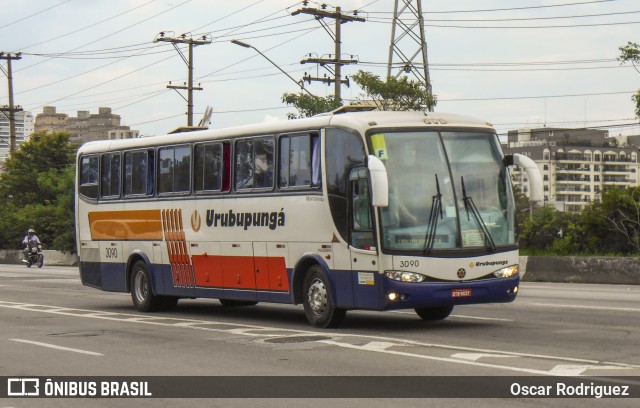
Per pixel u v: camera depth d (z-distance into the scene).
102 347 15.38
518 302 21.95
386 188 15.60
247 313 21.73
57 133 77.44
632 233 34.84
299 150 17.94
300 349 14.38
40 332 17.77
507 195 16.86
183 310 22.86
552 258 30.94
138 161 22.94
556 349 13.69
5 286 33.78
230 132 19.91
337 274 16.91
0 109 77.31
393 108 42.38
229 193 19.83
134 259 23.08
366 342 14.98
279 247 18.33
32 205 70.81
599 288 27.08
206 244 20.50
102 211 24.17
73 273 45.78
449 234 16.20
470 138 16.80
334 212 16.94
